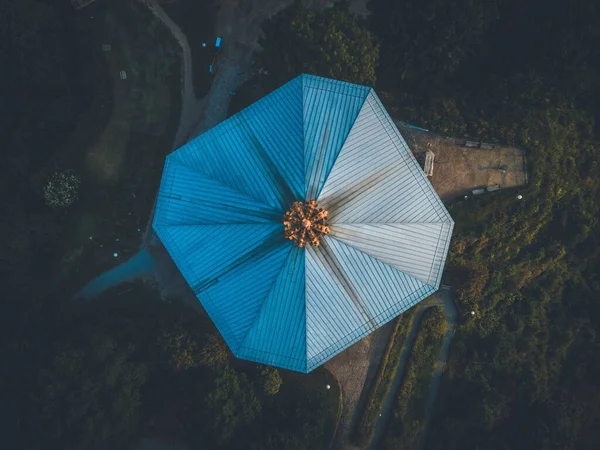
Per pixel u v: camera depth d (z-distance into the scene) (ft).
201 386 217.77
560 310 256.11
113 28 240.73
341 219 161.27
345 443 234.99
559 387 247.09
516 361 242.58
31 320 235.61
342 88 172.45
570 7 223.92
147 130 240.73
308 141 163.73
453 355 243.19
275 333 169.07
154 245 242.78
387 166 170.09
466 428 239.50
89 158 239.30
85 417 206.69
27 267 240.53
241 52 239.91
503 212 234.58
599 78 239.09
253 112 172.96
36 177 232.32
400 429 235.81
